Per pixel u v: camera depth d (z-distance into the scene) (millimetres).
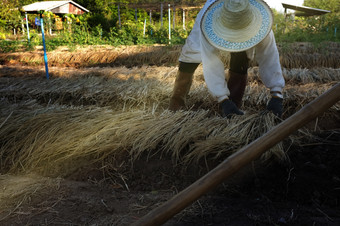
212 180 1487
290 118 1524
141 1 22156
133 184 2781
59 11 21141
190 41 3604
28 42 12453
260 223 2100
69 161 3047
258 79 5902
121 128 3297
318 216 2195
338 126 3820
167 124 3301
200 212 2273
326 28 13938
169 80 5512
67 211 2279
